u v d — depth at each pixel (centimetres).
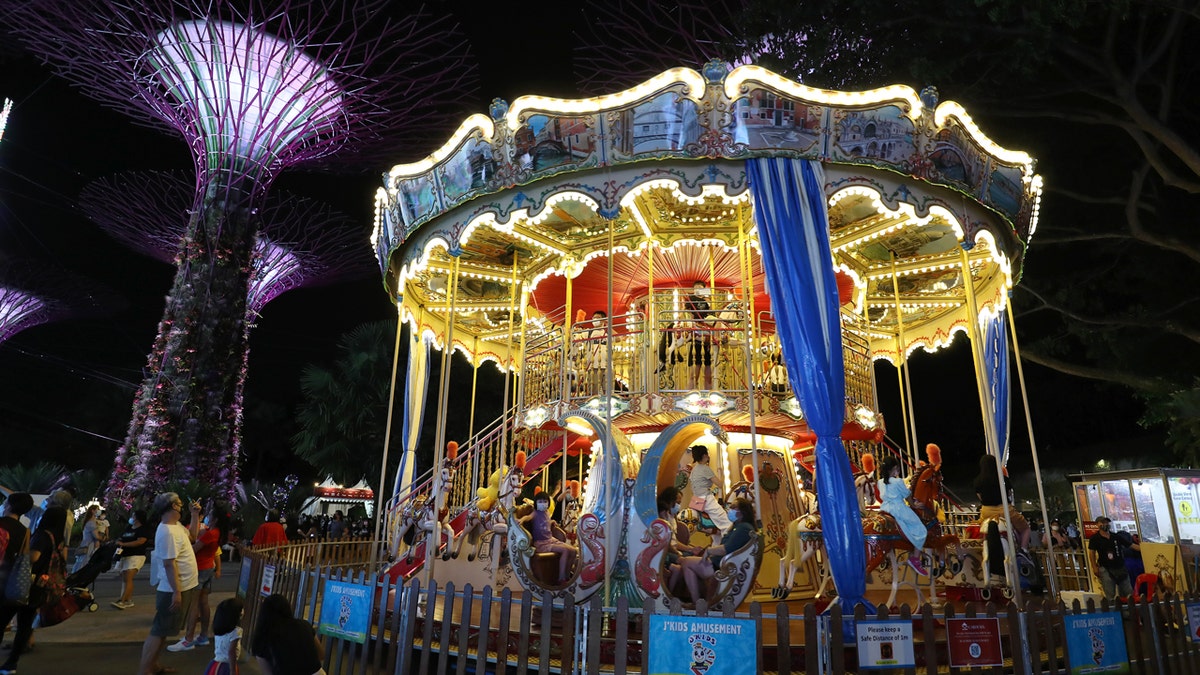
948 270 1154
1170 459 2706
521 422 1139
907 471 1377
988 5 1323
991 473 949
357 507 3259
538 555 805
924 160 806
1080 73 1597
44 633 924
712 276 1130
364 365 2828
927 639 543
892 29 1440
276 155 2298
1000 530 908
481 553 1053
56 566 770
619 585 735
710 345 1027
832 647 530
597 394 1034
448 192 896
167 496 702
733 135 775
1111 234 1714
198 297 2264
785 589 869
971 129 851
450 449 1389
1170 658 632
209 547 886
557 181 830
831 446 684
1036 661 554
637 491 749
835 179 786
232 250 2306
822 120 780
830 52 1466
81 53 2002
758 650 519
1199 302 1756
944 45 1458
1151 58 1481
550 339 1147
